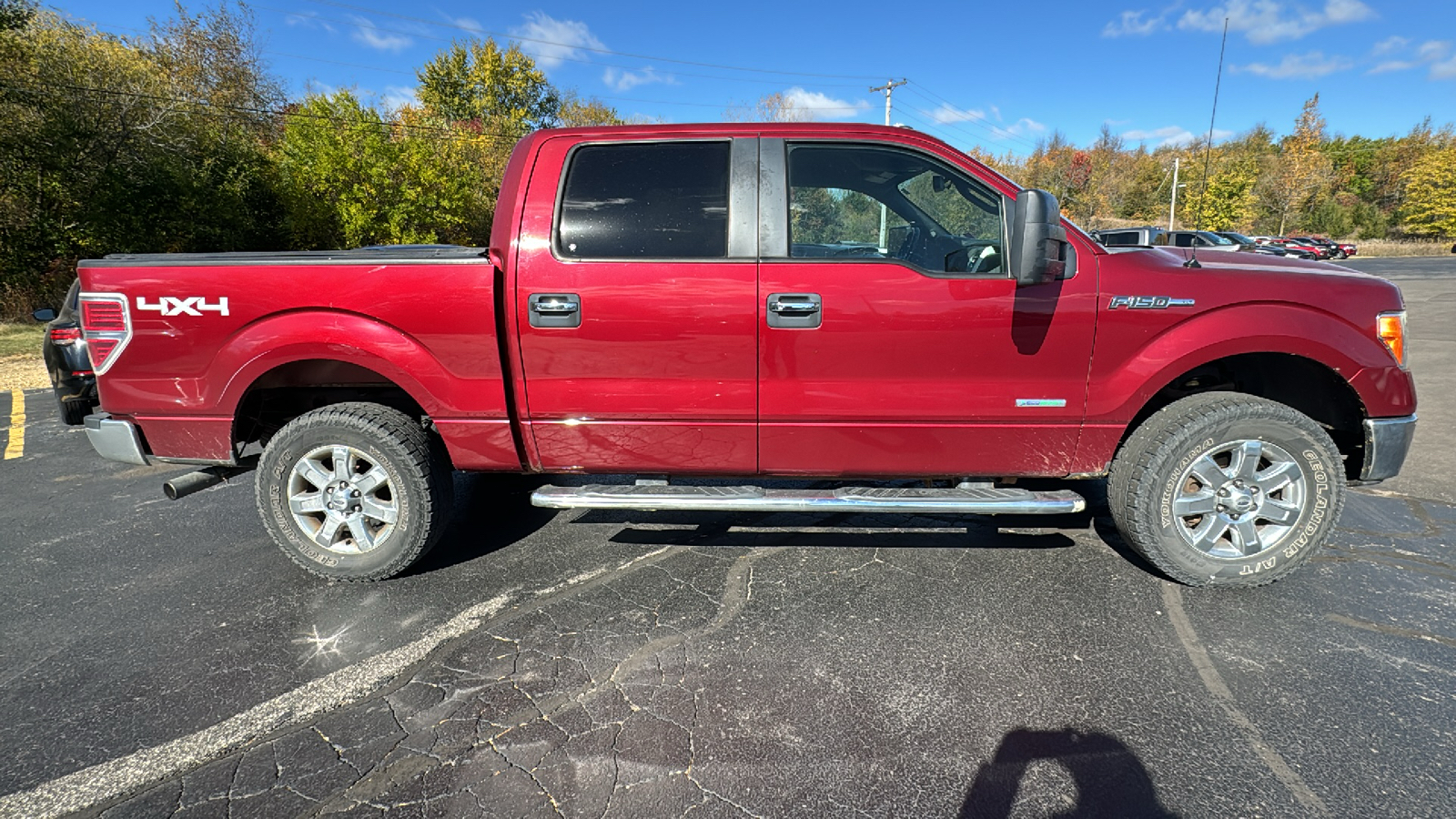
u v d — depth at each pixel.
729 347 2.90
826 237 2.98
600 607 3.00
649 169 2.96
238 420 3.29
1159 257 2.93
